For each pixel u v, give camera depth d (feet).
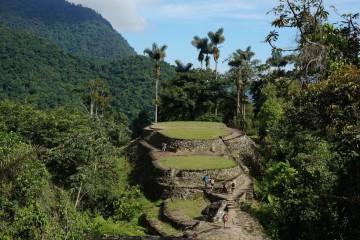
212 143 115.96
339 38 35.65
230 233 63.62
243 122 170.81
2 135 70.13
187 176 92.38
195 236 60.08
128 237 34.45
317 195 36.91
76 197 84.74
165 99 195.00
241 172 99.71
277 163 91.97
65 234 50.03
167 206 81.82
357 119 29.43
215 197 84.02
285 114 36.11
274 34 37.11
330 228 32.71
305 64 36.68
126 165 122.83
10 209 51.24
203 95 196.03
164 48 189.57
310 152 69.41
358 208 28.63
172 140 116.67
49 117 94.63
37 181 55.77
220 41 210.59
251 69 173.88
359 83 29.78
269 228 64.90
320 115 32.65
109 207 87.20
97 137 94.89
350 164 30.27
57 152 84.79
